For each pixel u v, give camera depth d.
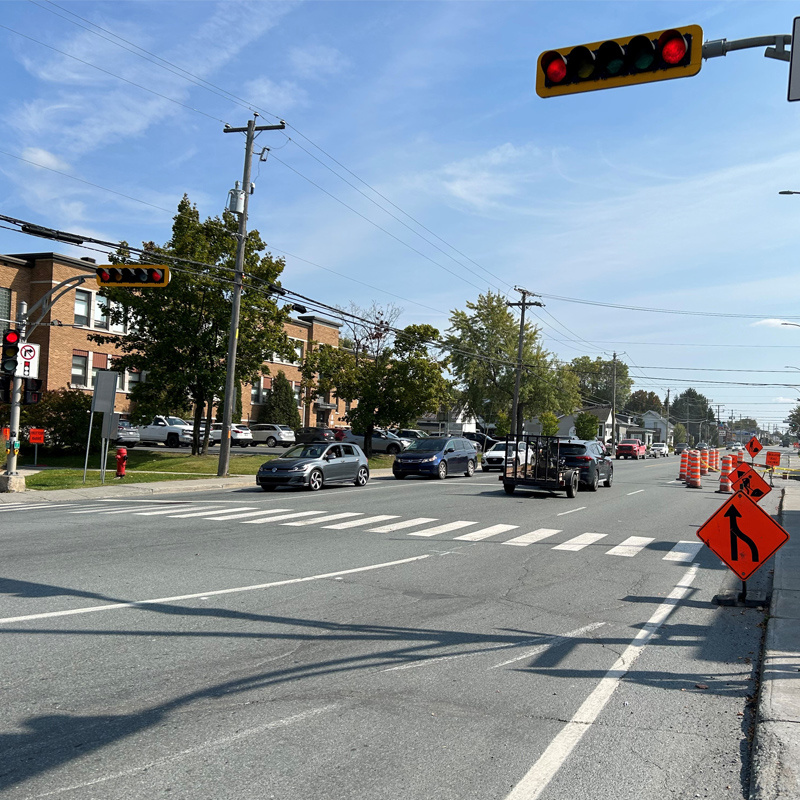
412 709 5.17
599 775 4.23
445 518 16.53
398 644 6.73
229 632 6.94
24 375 21.69
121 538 12.57
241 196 26.80
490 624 7.54
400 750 4.49
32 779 4.02
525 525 15.74
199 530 13.77
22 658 6.04
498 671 6.07
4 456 28.47
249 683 5.60
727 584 10.07
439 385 42.97
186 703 5.16
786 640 6.95
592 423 76.56
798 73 7.07
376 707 5.19
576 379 71.88
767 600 8.98
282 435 47.56
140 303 31.30
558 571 10.59
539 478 22.89
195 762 4.26
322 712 5.07
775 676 5.83
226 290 31.55
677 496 24.69
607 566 11.16
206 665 5.98
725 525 8.83
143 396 32.09
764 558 8.64
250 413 54.38
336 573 9.92
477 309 69.69
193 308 32.03
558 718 5.08
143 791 3.91
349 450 25.64
